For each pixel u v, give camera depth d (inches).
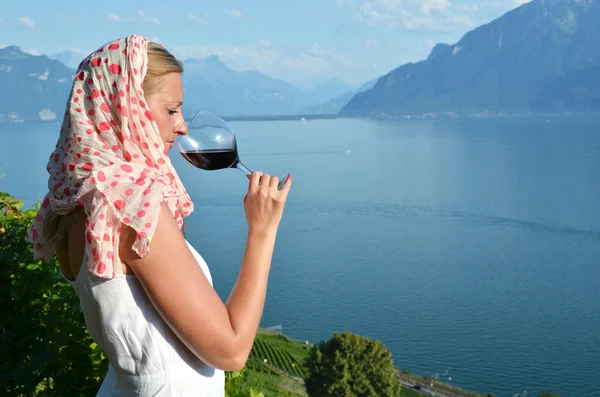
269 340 2177.7
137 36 62.4
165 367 61.0
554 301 3053.6
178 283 57.5
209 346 58.6
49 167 64.0
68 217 62.7
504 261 3737.7
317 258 3789.4
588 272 3489.2
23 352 111.3
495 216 5034.5
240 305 61.3
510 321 2800.2
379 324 2748.5
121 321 59.8
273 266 3656.5
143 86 62.4
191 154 79.5
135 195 57.3
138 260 57.3
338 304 2994.6
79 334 113.3
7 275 115.1
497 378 2230.6
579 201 5585.6
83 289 61.1
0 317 112.7
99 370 113.0
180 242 58.4
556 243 4146.2
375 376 1481.3
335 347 1497.3
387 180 6939.0
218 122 80.2
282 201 65.3
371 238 4281.5
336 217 4975.4
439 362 2368.4
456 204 5561.0
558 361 2379.4
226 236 3742.6
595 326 2719.0
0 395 107.8
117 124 60.7
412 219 4923.7
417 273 3491.6
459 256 3841.0
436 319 2812.5
